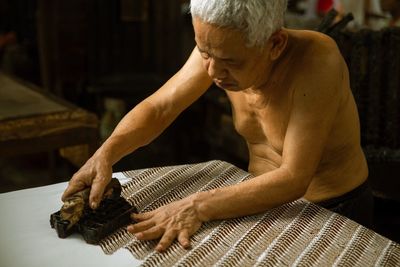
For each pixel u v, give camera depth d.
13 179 2.90
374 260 0.90
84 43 3.12
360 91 1.87
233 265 0.88
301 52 1.04
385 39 1.84
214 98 2.72
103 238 0.96
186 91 1.17
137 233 0.96
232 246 0.93
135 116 1.16
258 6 0.88
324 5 2.80
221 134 2.73
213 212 0.99
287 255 0.91
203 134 3.12
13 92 2.30
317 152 1.02
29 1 3.47
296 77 1.04
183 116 3.11
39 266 0.88
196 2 0.89
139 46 3.23
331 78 1.01
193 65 1.18
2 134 1.92
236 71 0.95
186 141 3.12
